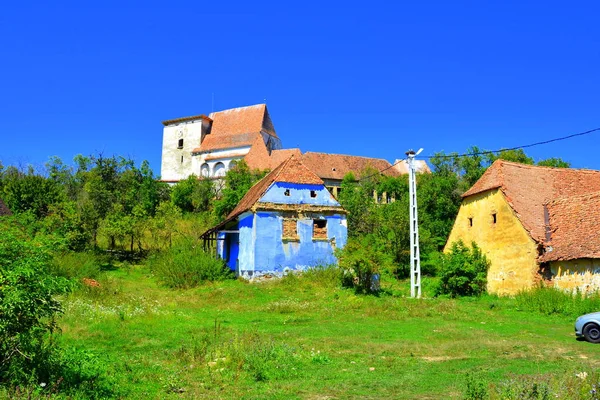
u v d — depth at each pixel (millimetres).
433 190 39500
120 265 32500
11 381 7020
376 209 40000
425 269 30766
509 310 19078
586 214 20797
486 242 24234
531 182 24469
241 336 12188
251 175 54188
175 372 8859
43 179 39562
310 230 28031
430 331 14141
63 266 23031
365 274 23344
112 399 7277
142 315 15859
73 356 8594
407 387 8062
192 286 25734
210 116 78562
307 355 10359
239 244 29125
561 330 14891
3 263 7414
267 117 76312
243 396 7570
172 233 38781
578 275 19266
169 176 76438
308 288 24094
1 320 6961
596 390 6559
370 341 12289
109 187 51094
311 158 61938
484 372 9016
